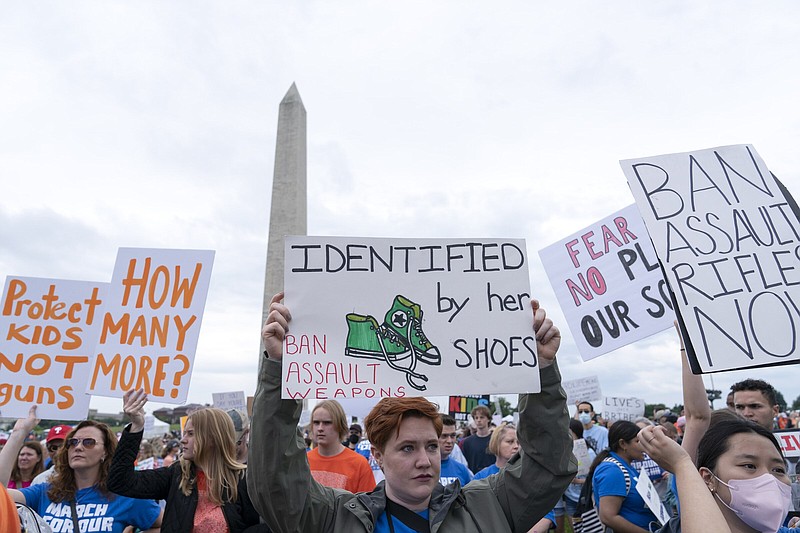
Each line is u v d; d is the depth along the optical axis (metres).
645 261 3.90
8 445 3.98
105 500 3.95
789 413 13.32
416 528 2.33
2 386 4.20
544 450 2.46
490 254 2.72
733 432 2.29
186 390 3.95
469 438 8.05
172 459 11.26
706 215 2.89
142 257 4.24
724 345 2.64
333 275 2.63
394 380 2.53
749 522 2.21
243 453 4.54
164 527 3.64
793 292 2.73
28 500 3.99
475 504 2.49
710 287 2.75
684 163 3.01
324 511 2.44
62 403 4.17
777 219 2.87
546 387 2.53
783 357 2.62
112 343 4.10
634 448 4.61
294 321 2.55
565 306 4.09
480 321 2.63
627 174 3.00
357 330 2.58
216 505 3.64
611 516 4.39
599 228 4.09
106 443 4.04
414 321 2.62
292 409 2.39
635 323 3.85
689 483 1.98
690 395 3.01
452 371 2.56
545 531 5.21
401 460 2.34
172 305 4.13
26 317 4.32
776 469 2.24
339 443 5.05
